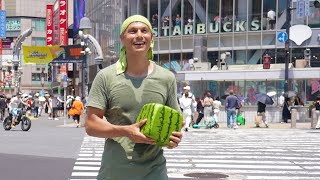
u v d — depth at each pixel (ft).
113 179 11.14
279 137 65.82
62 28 236.02
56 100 133.28
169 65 136.46
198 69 123.75
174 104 11.56
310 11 119.03
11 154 45.65
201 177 33.55
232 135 69.10
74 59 129.49
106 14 173.58
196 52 131.44
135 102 11.09
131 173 11.03
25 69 363.76
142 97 11.13
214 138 64.08
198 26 133.08
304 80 107.76
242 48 127.65
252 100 109.50
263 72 107.55
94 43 100.99
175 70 132.57
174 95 11.59
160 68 11.58
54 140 60.59
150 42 11.26
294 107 95.81
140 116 10.73
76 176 33.55
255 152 48.34
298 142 58.80
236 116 83.66
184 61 134.51
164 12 138.41
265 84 108.68
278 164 40.06
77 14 223.30
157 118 10.27
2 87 285.64
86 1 218.18
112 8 164.14
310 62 119.34
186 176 33.94
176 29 135.95
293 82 108.17
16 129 82.48
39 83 368.07
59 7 236.84
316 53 119.55
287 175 34.76
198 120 84.89
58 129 83.82
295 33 120.16
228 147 53.01
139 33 10.99
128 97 11.09
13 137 65.16
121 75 11.21
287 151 49.34
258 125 87.45
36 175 33.86
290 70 105.60
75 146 53.42
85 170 36.19
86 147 52.42
